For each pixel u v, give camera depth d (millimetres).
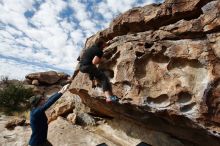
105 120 8688
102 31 7754
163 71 5633
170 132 6371
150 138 7043
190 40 5449
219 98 4715
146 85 5773
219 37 4934
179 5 5887
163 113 5496
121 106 6504
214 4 5109
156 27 6457
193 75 5195
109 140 7656
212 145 5496
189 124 5246
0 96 14961
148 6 6508
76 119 9008
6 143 8430
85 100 8289
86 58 6281
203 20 5207
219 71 4781
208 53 4980
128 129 7680
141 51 5973
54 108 10227
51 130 8555
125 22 6848
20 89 15797
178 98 5238
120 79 6152
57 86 18844
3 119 12008
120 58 6332
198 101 4910
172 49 5543
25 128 9867
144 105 5680
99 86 6852
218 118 4703
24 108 14984
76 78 7977
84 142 7559
